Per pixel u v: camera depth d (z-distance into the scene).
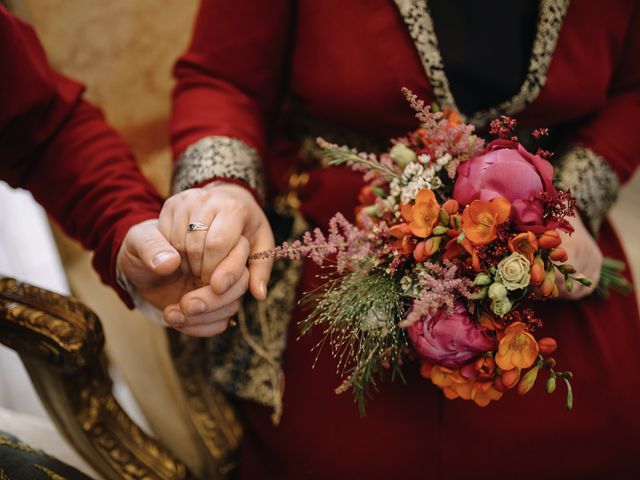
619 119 0.95
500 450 0.84
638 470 0.86
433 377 0.71
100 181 0.87
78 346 0.75
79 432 0.82
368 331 0.70
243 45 0.95
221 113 0.93
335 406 0.87
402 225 0.68
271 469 0.90
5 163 0.88
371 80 0.86
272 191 1.04
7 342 0.77
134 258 0.75
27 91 0.83
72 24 1.14
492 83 0.86
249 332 0.92
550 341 0.66
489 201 0.65
